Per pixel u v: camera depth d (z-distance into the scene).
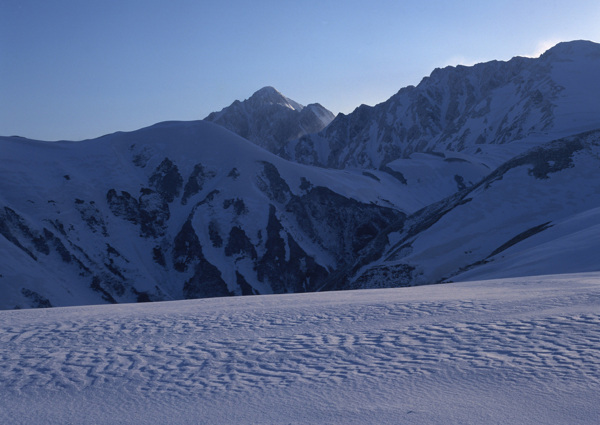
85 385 8.12
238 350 9.66
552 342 8.66
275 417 6.45
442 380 7.38
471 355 8.38
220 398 7.27
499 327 9.94
